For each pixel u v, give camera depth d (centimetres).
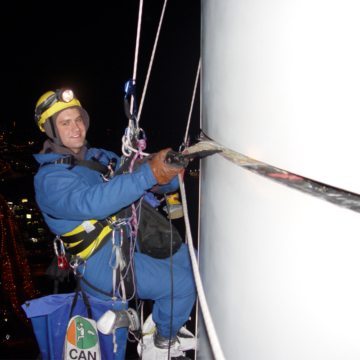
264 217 94
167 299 237
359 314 72
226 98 116
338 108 73
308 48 79
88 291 233
